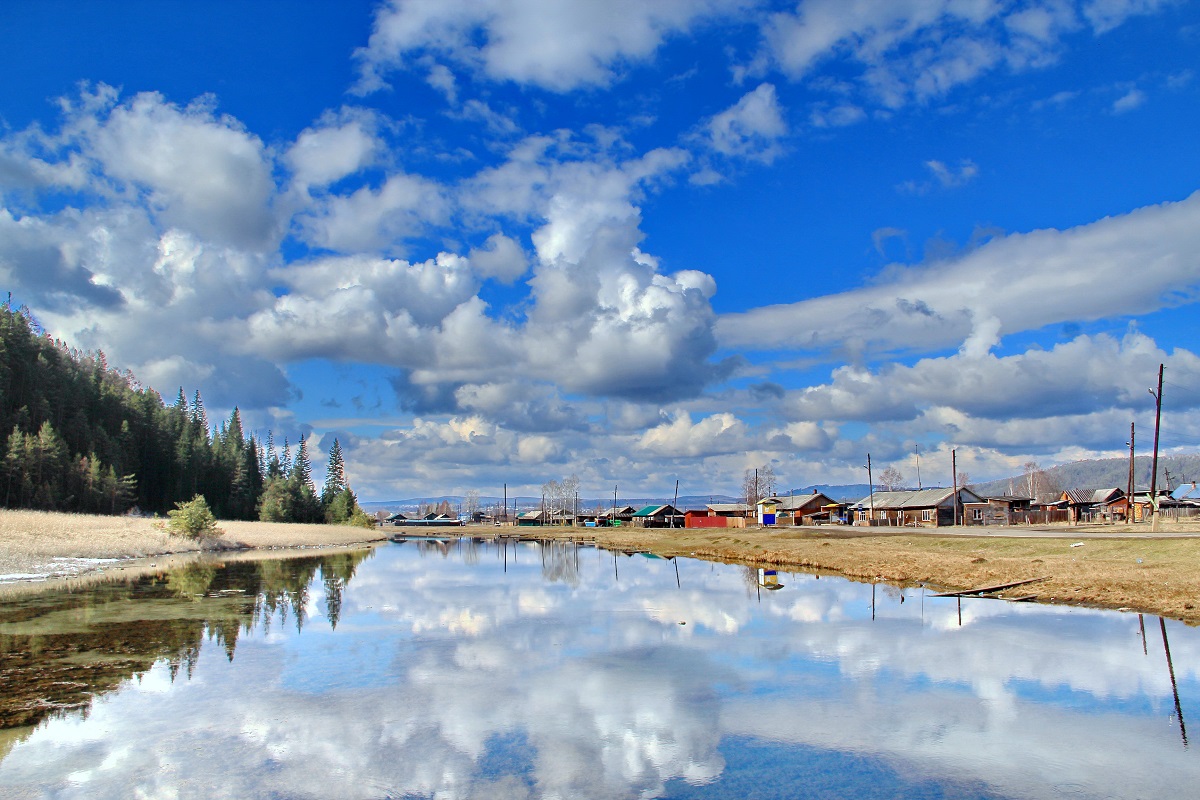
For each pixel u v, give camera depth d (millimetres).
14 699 15555
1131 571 31438
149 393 141375
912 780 11555
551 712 15094
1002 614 26328
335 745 13078
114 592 33219
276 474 151625
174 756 12453
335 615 27828
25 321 109000
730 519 131875
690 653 20688
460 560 64250
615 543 94125
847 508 121875
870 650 20781
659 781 11523
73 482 89125
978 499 100375
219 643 21812
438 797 10875
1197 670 18047
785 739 13461
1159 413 55562
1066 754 12633
